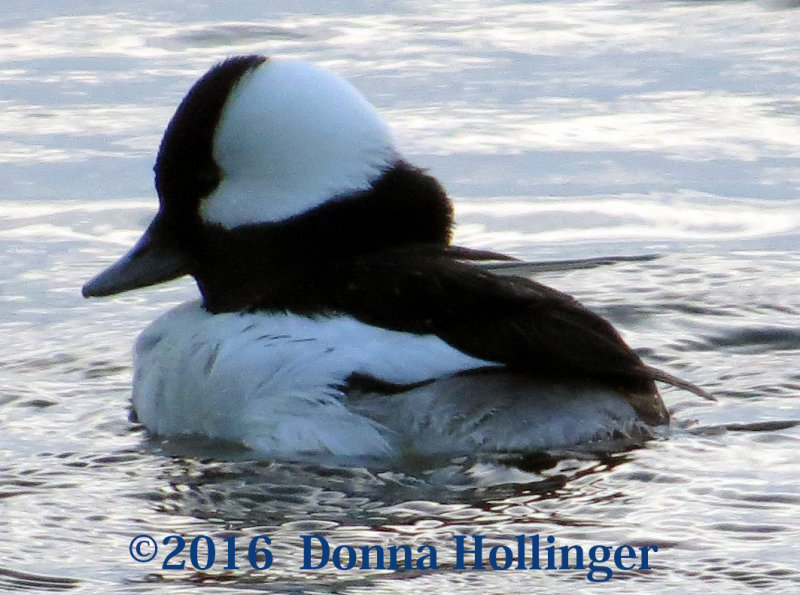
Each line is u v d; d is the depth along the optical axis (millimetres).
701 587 7531
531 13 23250
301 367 9289
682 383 9102
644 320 12328
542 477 8883
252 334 9492
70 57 20891
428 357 9164
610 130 17781
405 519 8469
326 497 8797
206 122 10219
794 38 21469
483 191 15969
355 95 10164
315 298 9562
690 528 8188
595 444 9180
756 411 10195
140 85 19609
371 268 9516
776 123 17938
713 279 13305
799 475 8875
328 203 10008
